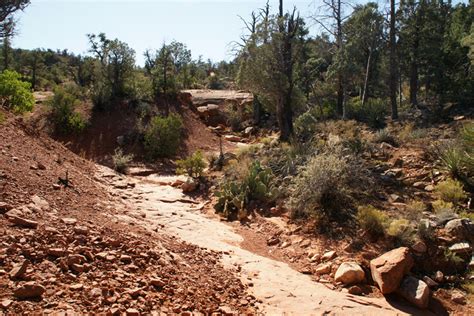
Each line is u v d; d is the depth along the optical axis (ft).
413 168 33.47
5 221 14.19
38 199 17.93
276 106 54.54
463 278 19.70
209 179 41.16
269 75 50.44
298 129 53.06
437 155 34.58
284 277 19.66
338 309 16.37
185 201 35.09
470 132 32.24
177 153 64.28
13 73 43.96
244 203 32.12
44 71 162.71
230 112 86.48
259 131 78.64
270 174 35.09
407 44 65.16
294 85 57.62
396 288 18.63
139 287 13.04
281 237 26.09
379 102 61.93
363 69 78.28
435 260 20.74
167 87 84.12
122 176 41.88
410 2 63.72
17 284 10.72
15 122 32.60
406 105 65.41
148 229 21.58
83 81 113.60
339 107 71.56
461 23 78.18
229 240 25.17
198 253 20.42
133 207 28.02
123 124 68.85
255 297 16.63
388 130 45.44
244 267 20.39
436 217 24.12
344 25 74.84
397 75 75.05
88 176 32.81
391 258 19.48
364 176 30.27
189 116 80.53
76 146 63.31
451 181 28.76
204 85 130.62
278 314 15.17
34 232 14.05
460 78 60.23
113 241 15.66
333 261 21.76
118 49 76.02
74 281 11.96
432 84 65.51
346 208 27.17
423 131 43.68
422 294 17.72
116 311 10.91
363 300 17.80
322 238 24.56
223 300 15.16
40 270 11.84
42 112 67.56
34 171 22.21
